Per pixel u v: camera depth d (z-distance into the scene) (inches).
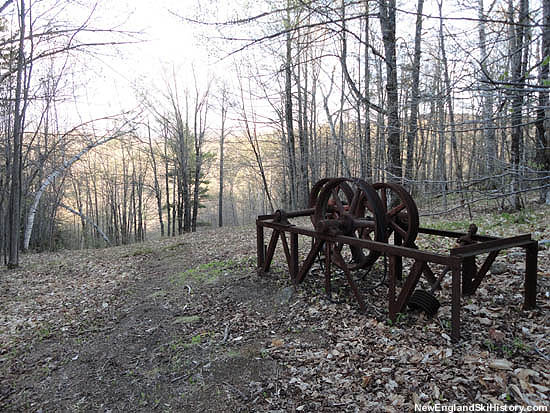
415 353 130.5
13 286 317.7
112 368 153.3
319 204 213.6
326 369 130.7
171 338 176.2
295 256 221.8
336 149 692.1
